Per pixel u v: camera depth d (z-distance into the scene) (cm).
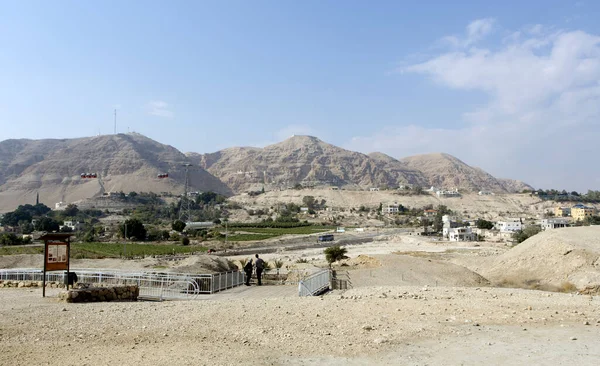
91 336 1454
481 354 1264
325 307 1875
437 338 1431
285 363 1201
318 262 7356
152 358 1219
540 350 1293
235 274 3159
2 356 1228
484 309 1850
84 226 17262
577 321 1656
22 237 12038
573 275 3931
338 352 1294
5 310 1844
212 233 15762
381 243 14000
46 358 1219
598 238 4856
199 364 1173
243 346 1351
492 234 15525
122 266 6006
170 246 11769
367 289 2714
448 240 15125
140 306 1934
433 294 2367
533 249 4753
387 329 1529
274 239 14912
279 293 2720
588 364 1170
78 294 2162
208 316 1714
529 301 2066
